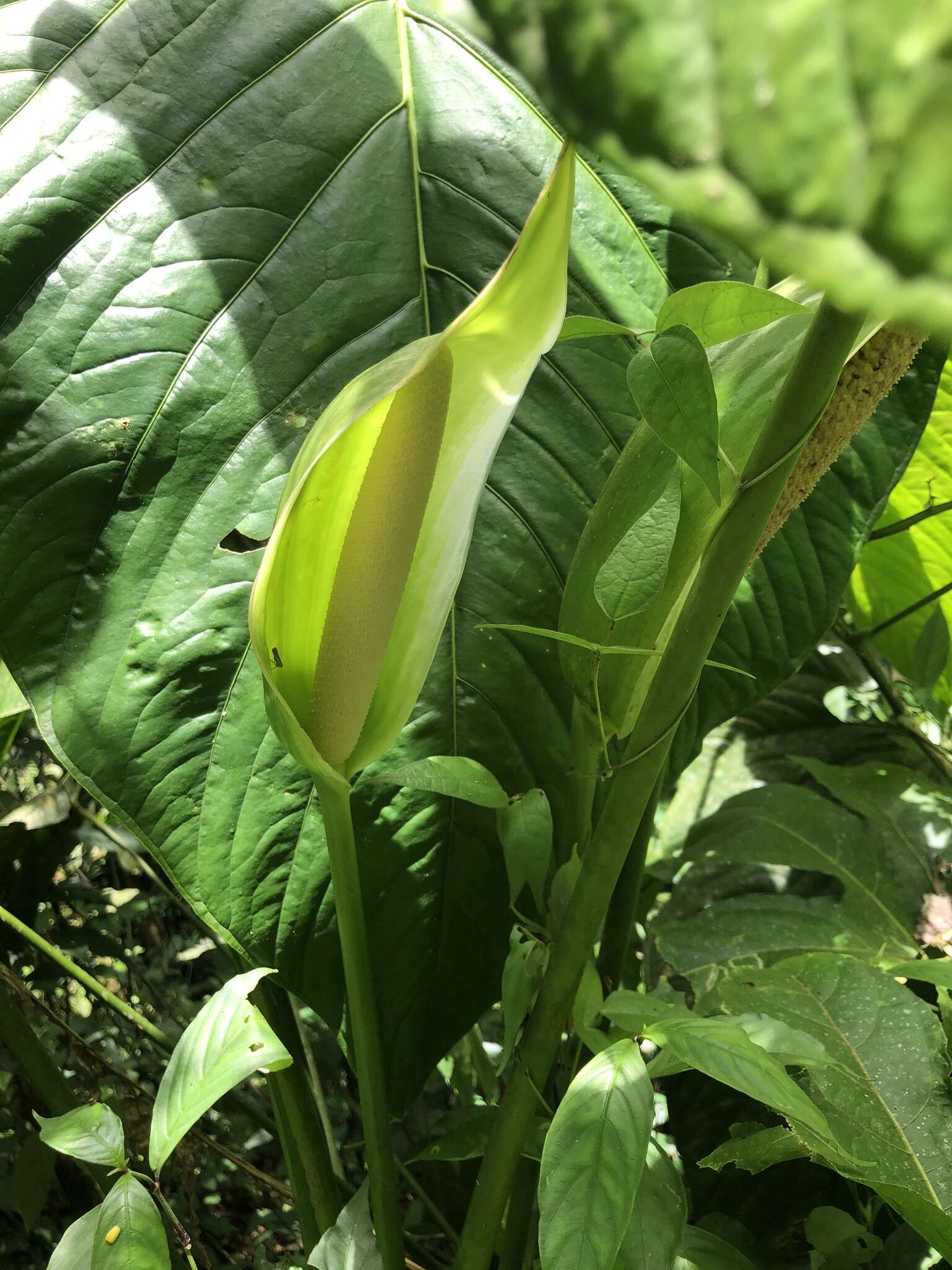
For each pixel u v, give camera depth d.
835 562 0.68
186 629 0.55
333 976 0.57
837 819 0.73
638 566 0.39
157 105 0.56
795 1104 0.36
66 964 0.77
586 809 0.55
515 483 0.60
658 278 0.63
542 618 0.60
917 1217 0.42
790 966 0.54
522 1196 0.56
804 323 0.41
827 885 0.83
